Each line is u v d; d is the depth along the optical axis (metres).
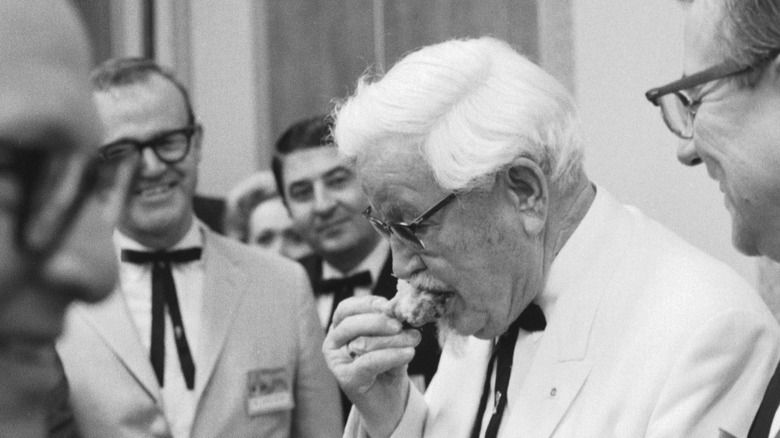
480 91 1.89
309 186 3.61
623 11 3.88
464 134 1.85
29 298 0.32
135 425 2.84
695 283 1.94
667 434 1.78
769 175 1.41
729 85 1.43
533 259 1.95
